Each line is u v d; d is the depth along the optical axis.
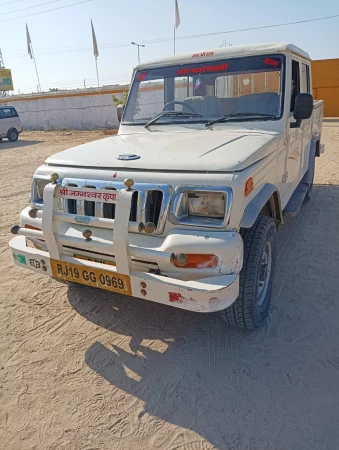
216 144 2.98
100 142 3.55
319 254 4.30
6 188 8.25
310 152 5.69
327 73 18.89
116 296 3.59
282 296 3.46
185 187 2.45
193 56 3.87
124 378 2.58
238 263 2.36
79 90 23.98
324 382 2.47
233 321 2.80
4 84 40.09
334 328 3.00
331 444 2.04
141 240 2.52
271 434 2.12
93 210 2.71
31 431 2.20
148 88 4.09
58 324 3.19
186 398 2.39
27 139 19.61
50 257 2.76
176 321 3.18
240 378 2.54
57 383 2.55
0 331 3.11
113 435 2.15
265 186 2.88
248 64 3.64
